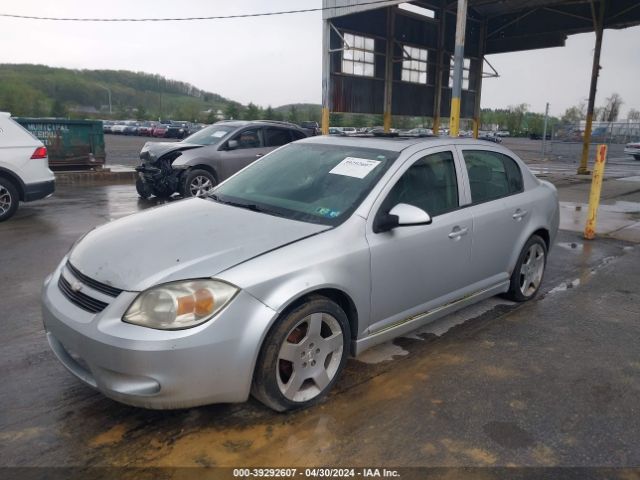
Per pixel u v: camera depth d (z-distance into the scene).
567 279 6.02
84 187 12.85
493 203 4.46
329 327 3.22
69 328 2.80
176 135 54.12
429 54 19.91
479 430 3.02
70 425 2.98
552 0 18.31
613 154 28.42
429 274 3.84
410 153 3.88
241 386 2.82
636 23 17.70
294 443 2.85
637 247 7.67
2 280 5.46
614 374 3.75
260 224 3.33
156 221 3.49
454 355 3.98
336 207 3.50
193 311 2.67
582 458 2.80
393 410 3.20
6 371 3.58
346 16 16.89
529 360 3.93
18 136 8.46
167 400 2.69
